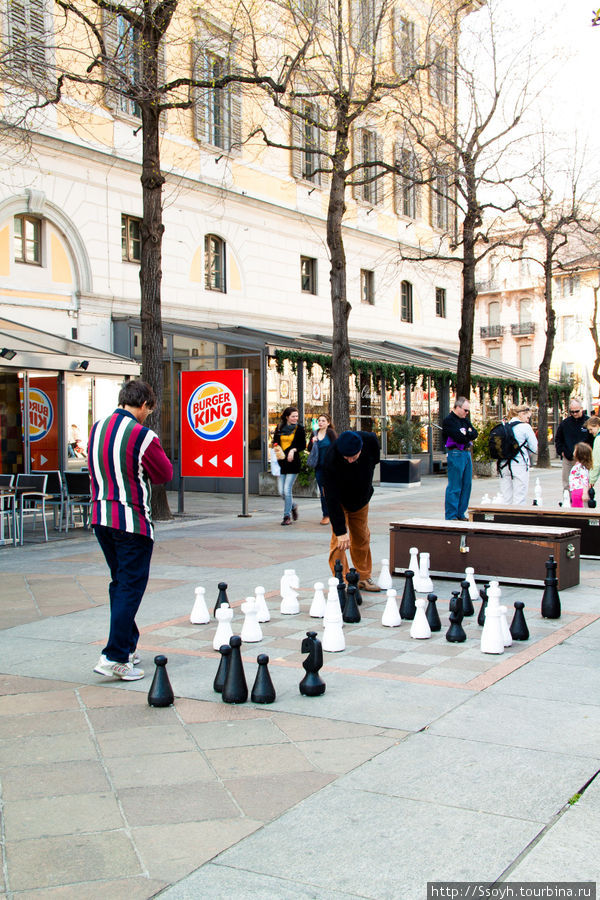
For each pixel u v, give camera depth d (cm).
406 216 3144
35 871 296
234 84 1520
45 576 925
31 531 1363
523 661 554
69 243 1872
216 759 397
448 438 1229
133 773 382
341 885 282
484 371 3259
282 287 2555
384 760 390
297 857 302
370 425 2450
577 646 592
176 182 2167
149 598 785
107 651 529
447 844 308
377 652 586
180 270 2191
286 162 2556
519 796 348
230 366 2039
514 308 5781
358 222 2889
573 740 412
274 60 1825
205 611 683
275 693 487
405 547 859
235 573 906
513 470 1196
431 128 2248
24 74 1303
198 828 327
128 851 310
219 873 292
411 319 3278
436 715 452
